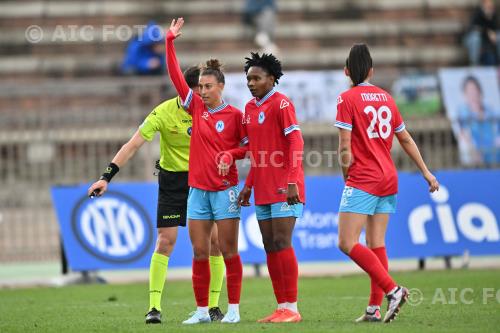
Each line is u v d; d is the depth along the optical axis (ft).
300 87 194.59
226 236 89.20
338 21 283.38
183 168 92.38
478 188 162.61
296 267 87.56
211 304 94.48
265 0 270.26
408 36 281.13
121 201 154.61
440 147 192.65
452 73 206.90
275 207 87.10
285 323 84.69
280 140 87.30
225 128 89.15
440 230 159.74
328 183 159.94
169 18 275.18
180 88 90.74
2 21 266.77
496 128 190.19
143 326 85.10
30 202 193.06
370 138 84.64
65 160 194.59
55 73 256.93
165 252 91.25
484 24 249.55
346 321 86.84
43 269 175.22
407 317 88.74
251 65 87.56
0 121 199.52
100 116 202.39
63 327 87.10
